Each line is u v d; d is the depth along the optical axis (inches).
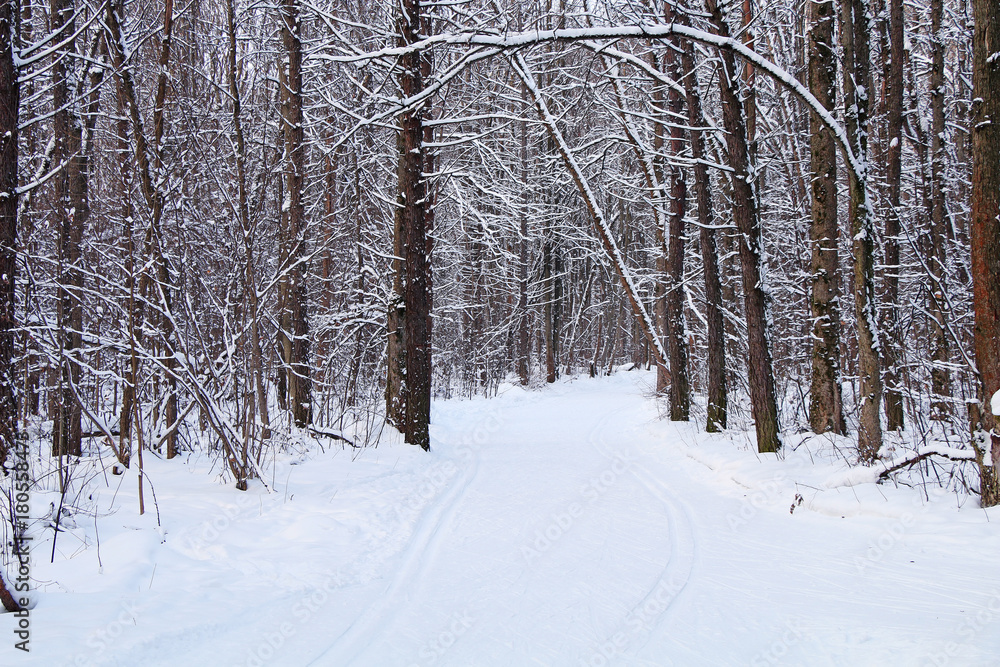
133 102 294.4
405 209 480.7
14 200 250.2
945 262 459.2
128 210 293.1
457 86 604.7
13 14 250.4
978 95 226.2
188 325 327.6
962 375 393.7
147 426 419.5
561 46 630.5
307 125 474.9
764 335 397.4
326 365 569.9
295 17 462.0
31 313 287.3
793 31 604.7
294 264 350.3
